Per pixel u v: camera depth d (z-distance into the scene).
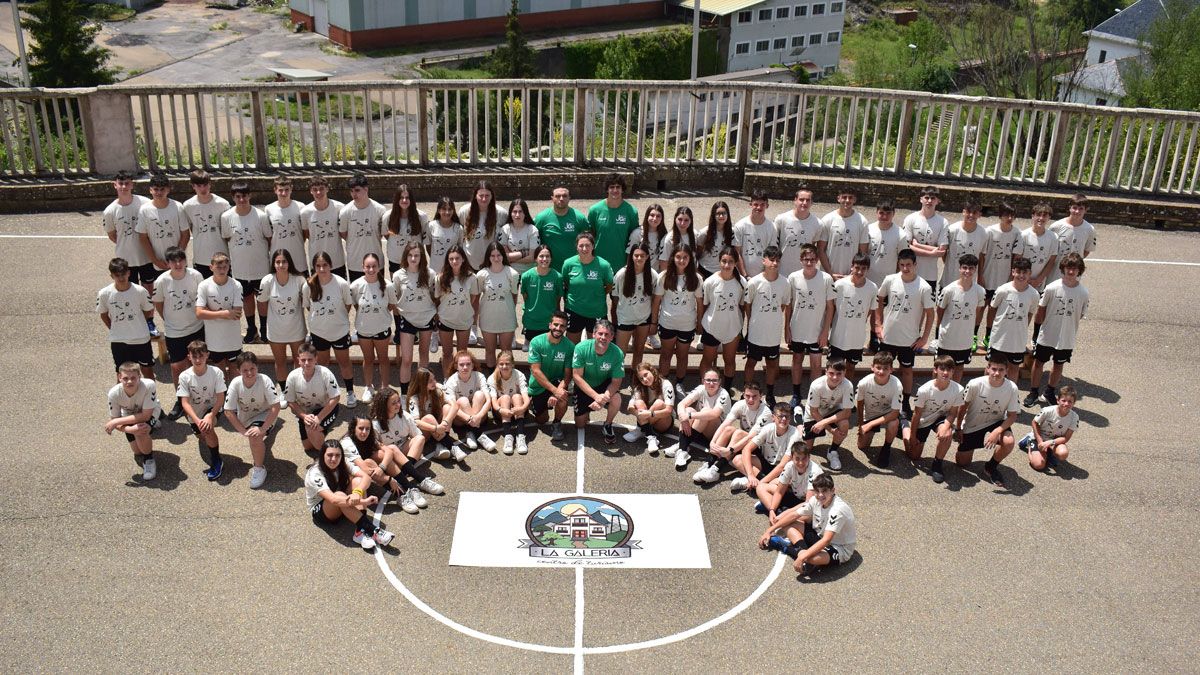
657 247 12.16
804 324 11.38
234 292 11.21
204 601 8.63
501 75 50.78
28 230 15.32
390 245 12.45
